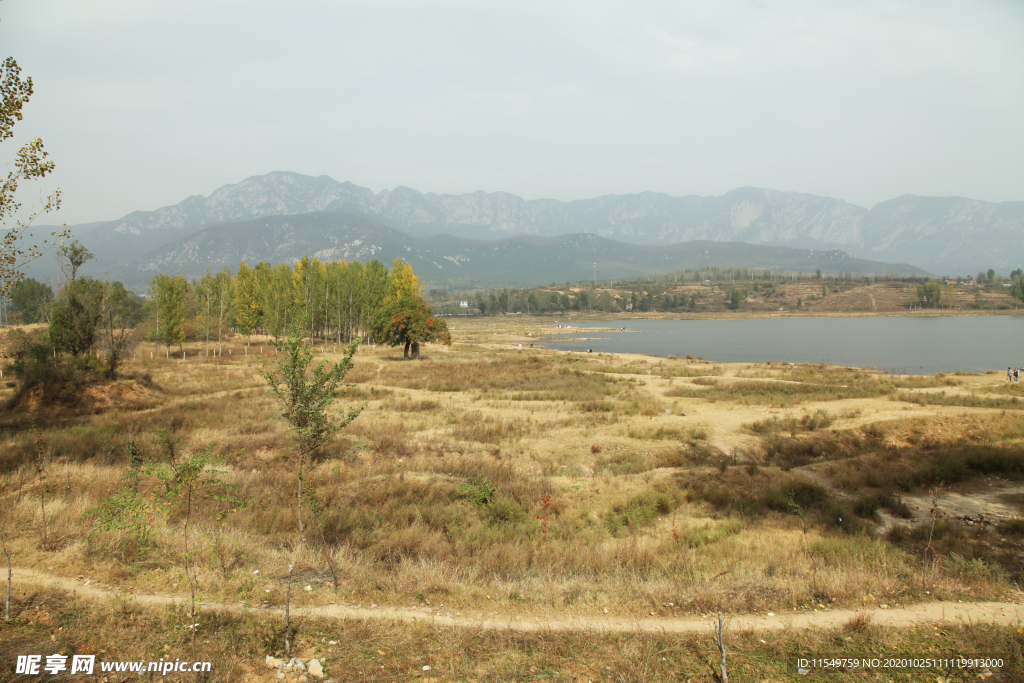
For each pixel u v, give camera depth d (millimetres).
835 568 10117
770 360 75438
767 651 6859
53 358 32594
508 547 11289
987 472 17641
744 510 14867
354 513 13148
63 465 16375
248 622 7270
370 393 35906
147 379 35156
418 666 6328
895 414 26125
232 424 24328
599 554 11023
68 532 10531
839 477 17453
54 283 35188
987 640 7031
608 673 6242
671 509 15227
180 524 11695
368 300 83875
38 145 13844
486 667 6324
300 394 10852
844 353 84000
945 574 9805
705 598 8477
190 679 5844
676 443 22969
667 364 62719
